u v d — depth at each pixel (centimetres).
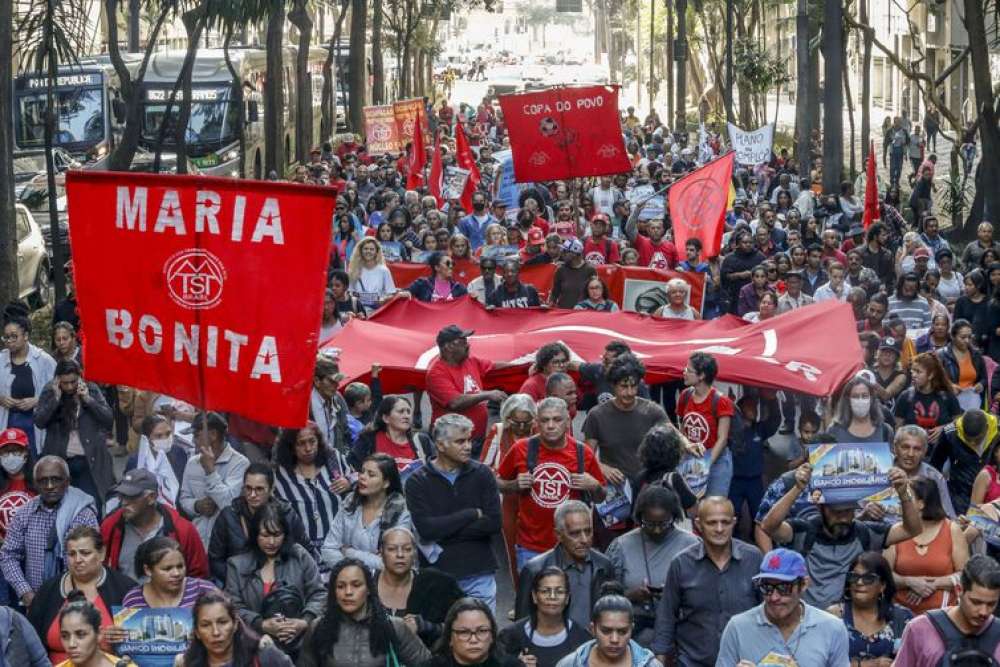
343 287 1502
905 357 1477
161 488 1081
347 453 1132
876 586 812
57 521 970
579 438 1589
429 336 1407
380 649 777
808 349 1311
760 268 1772
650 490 895
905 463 990
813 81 5559
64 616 762
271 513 878
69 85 3559
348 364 1335
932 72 6912
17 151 3134
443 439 956
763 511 941
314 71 5697
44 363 1275
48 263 2556
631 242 2152
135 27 5069
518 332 1475
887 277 2009
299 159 4409
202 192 839
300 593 882
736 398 1415
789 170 4138
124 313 860
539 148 2155
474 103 11206
